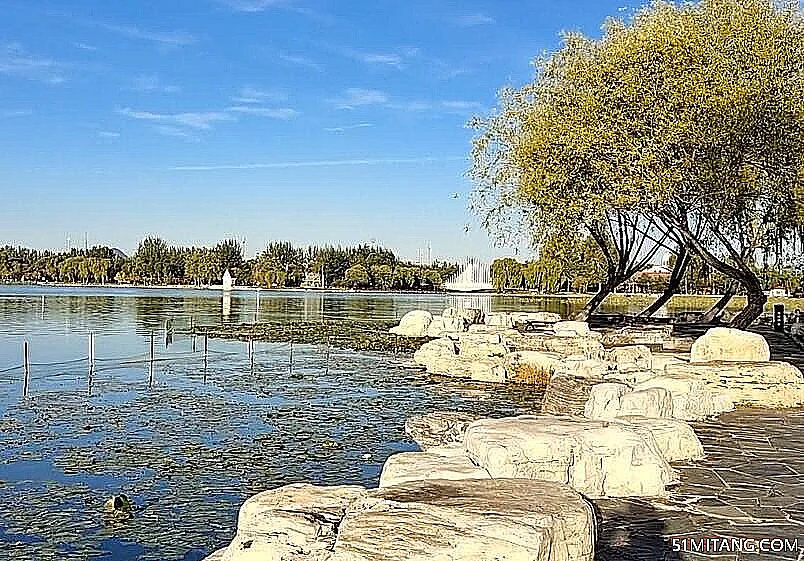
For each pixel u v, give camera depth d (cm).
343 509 890
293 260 16012
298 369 3189
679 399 1622
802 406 1778
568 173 2909
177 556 1150
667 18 2812
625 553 854
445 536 658
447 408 2320
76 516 1316
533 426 1116
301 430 1997
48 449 1761
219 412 2234
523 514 689
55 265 16575
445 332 4316
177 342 4291
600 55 3008
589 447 1058
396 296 11544
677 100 2586
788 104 2597
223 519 1308
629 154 2658
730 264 3322
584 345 3045
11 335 4688
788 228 3008
